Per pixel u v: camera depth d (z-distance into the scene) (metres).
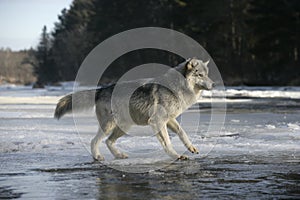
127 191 7.85
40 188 8.12
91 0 130.12
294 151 11.84
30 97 44.22
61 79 125.88
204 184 8.34
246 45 72.50
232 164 10.29
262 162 10.45
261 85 60.31
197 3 68.50
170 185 8.30
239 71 70.94
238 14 71.56
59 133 16.19
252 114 22.72
